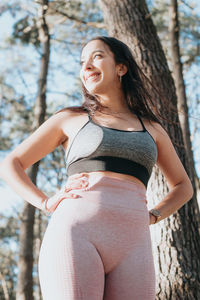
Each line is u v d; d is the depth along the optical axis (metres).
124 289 1.95
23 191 2.16
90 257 1.88
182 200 2.51
